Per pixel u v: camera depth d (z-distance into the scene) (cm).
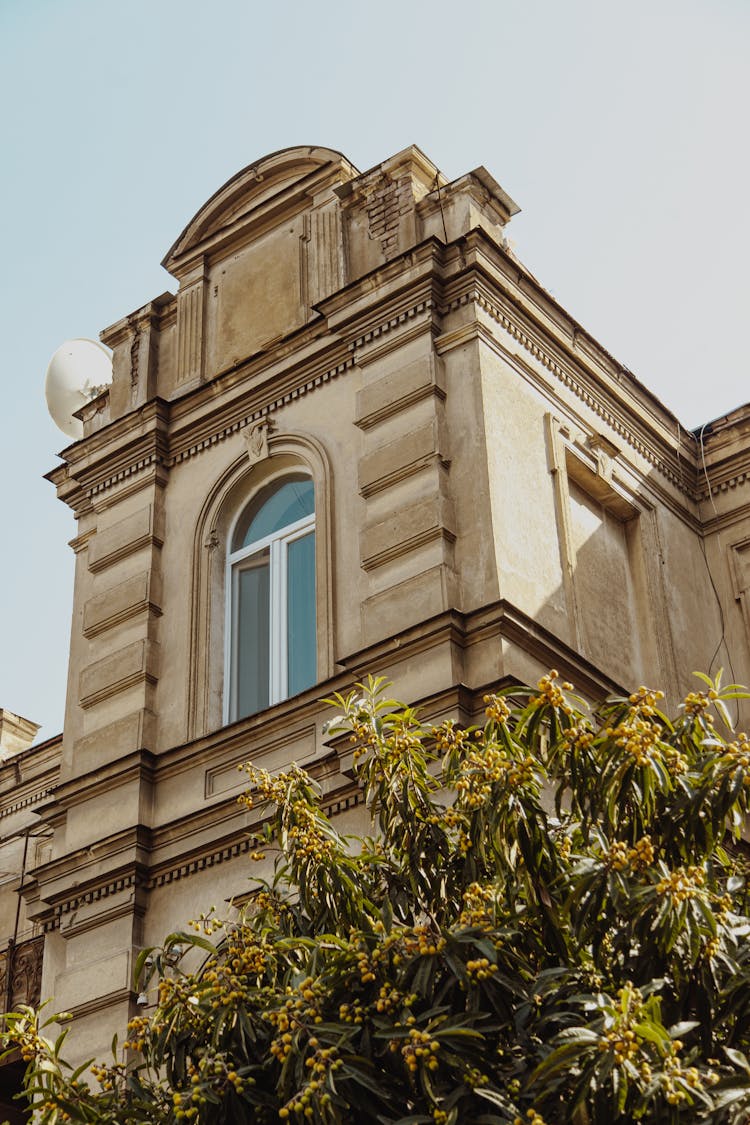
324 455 1549
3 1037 998
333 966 925
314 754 1391
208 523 1633
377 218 1653
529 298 1606
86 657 1655
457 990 916
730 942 910
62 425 2012
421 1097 876
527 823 951
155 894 1445
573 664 1391
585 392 1664
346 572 1481
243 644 1584
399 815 1026
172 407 1725
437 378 1492
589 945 942
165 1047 955
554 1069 802
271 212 1756
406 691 1335
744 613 1747
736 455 1822
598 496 1653
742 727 1683
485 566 1380
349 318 1580
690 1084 791
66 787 1540
